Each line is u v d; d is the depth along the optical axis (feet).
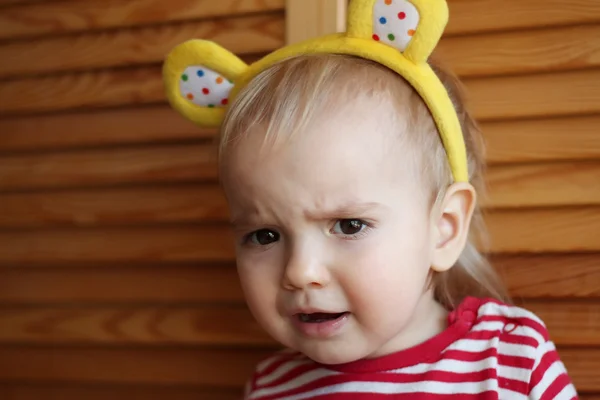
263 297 2.49
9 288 3.56
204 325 3.31
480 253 2.97
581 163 2.87
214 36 3.20
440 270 2.62
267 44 3.11
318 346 2.47
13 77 3.49
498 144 2.95
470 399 2.52
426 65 2.57
